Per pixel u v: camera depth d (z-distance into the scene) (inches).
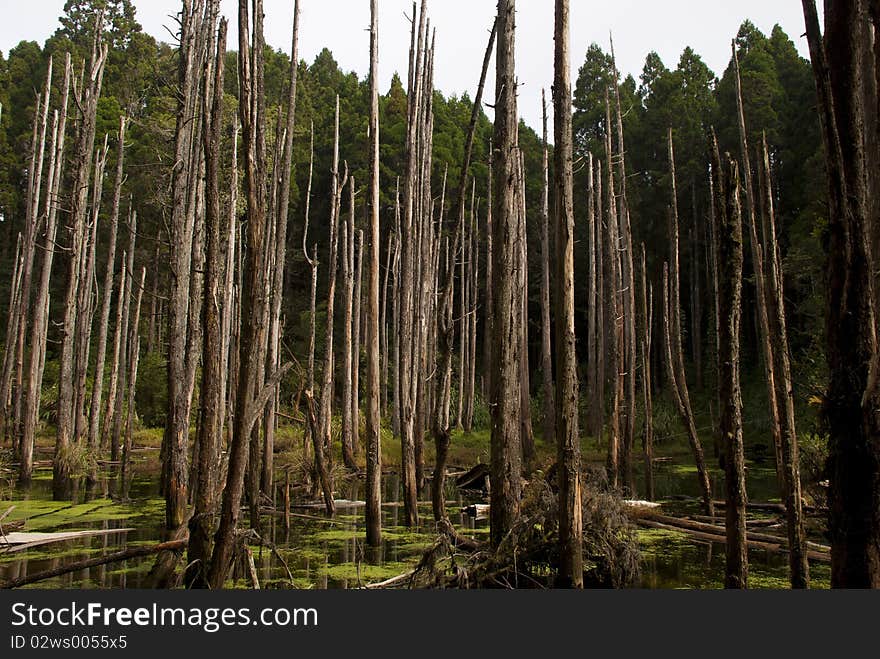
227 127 731.4
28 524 440.5
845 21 161.0
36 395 617.0
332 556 354.6
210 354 271.9
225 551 245.8
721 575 319.3
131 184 1130.0
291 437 817.5
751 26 1405.0
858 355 156.7
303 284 1583.4
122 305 841.5
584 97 1440.7
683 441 1045.2
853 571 154.1
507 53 289.6
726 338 234.5
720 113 1268.5
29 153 1088.2
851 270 157.6
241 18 256.7
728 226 233.1
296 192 1396.4
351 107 1584.6
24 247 775.7
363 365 1110.4
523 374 812.0
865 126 196.5
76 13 1434.5
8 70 1450.5
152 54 1333.7
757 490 631.2
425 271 546.3
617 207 1062.4
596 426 957.2
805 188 1061.8
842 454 157.2
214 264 275.6
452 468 837.2
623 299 629.0
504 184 282.4
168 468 382.6
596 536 299.0
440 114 1514.5
